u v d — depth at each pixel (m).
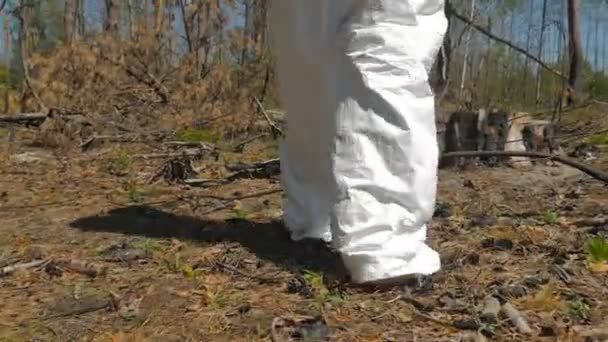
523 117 7.58
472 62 16.66
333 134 3.46
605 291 3.54
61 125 8.92
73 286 3.66
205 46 10.90
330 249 4.11
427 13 3.49
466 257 3.99
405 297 3.36
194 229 4.73
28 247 4.36
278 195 5.84
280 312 3.24
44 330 3.11
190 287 3.59
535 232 4.55
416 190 3.39
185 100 9.79
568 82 12.31
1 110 11.23
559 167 7.09
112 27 12.62
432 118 3.45
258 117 9.39
